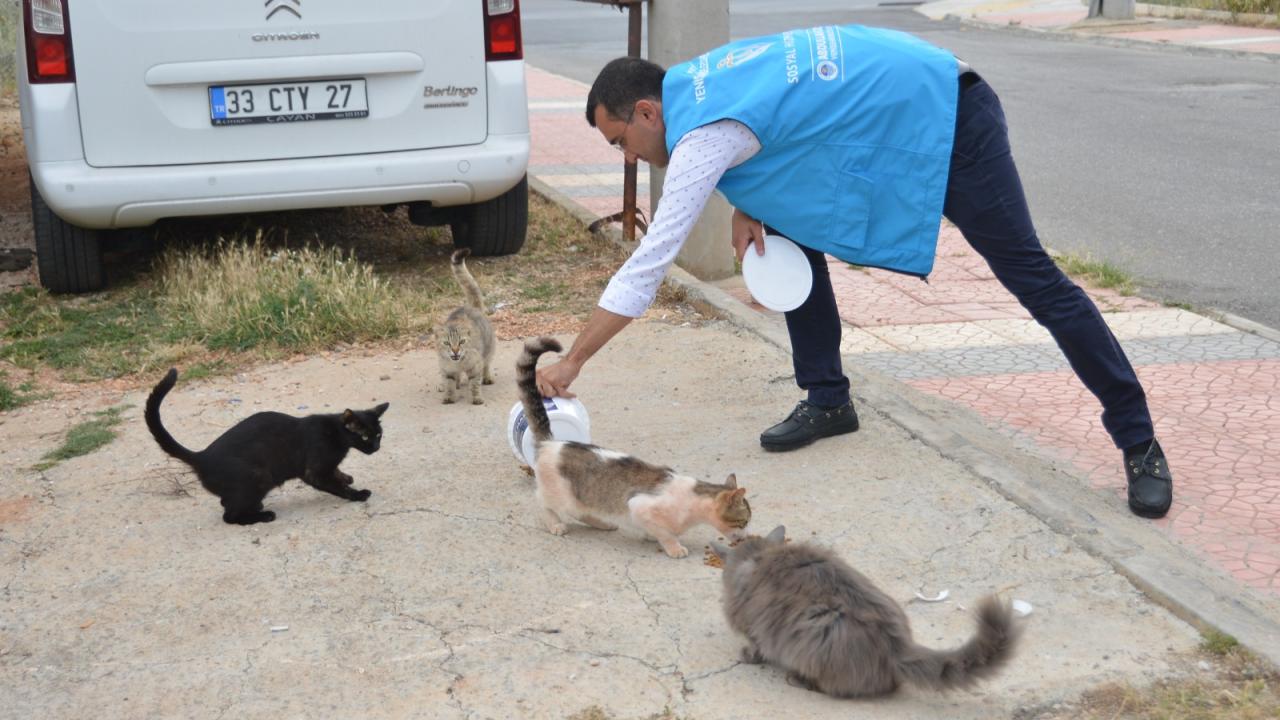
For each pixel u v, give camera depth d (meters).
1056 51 20.41
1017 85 16.45
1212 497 4.39
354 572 3.98
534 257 8.16
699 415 5.32
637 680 3.32
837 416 4.93
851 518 4.25
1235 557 3.94
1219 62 18.34
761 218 4.22
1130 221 9.20
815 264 4.71
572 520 4.34
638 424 5.24
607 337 3.96
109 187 6.59
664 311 6.83
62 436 5.31
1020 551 3.98
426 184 7.05
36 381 6.04
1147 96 15.30
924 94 3.98
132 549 4.19
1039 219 9.30
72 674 3.44
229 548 4.18
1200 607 3.55
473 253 8.10
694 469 4.74
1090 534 4.03
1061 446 4.93
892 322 6.73
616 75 4.00
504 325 6.80
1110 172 10.95
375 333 6.58
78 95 6.52
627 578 3.92
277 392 5.81
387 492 4.62
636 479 4.04
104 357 6.33
